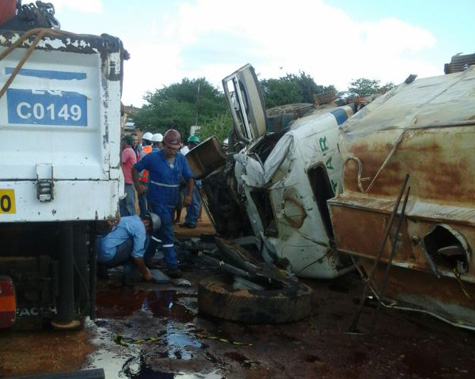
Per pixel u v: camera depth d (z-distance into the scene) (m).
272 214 6.55
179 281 6.34
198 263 7.38
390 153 4.56
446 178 4.15
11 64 2.98
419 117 4.59
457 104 4.47
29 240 3.75
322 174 6.17
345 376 3.84
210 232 10.14
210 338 4.52
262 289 5.45
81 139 3.10
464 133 4.01
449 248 4.07
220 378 3.74
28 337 4.29
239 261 5.58
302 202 6.05
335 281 6.54
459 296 4.43
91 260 4.06
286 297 4.94
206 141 8.03
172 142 6.42
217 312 5.00
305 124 6.23
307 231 6.15
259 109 6.96
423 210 4.27
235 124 6.75
